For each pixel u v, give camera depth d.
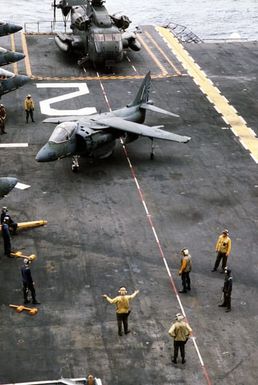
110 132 42.72
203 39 86.62
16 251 33.59
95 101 53.66
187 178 42.06
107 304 29.81
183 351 26.02
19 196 38.97
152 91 56.41
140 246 34.44
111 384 25.11
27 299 29.61
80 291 30.64
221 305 29.91
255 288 31.28
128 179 41.59
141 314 29.20
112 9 105.50
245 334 28.12
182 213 37.88
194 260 33.34
